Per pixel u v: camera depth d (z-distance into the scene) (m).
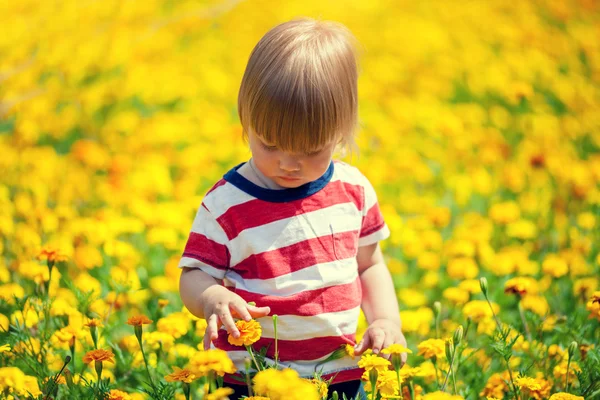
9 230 3.95
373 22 8.38
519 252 3.79
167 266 3.63
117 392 2.25
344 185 2.36
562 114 6.77
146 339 2.70
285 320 2.19
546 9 8.90
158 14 8.06
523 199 4.87
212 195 2.28
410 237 4.15
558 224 4.61
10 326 2.70
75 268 3.69
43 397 2.30
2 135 5.64
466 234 4.13
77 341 2.79
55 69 6.83
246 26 7.98
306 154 2.14
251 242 2.21
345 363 2.25
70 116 5.95
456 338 2.31
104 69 6.97
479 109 6.49
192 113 6.04
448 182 5.17
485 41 8.17
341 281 2.25
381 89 6.98
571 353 2.44
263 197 2.24
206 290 2.15
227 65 7.23
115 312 3.28
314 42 2.18
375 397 2.26
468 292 3.27
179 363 2.74
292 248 2.22
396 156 5.52
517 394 2.43
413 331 3.18
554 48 8.00
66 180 4.85
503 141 5.81
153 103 6.52
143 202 4.21
